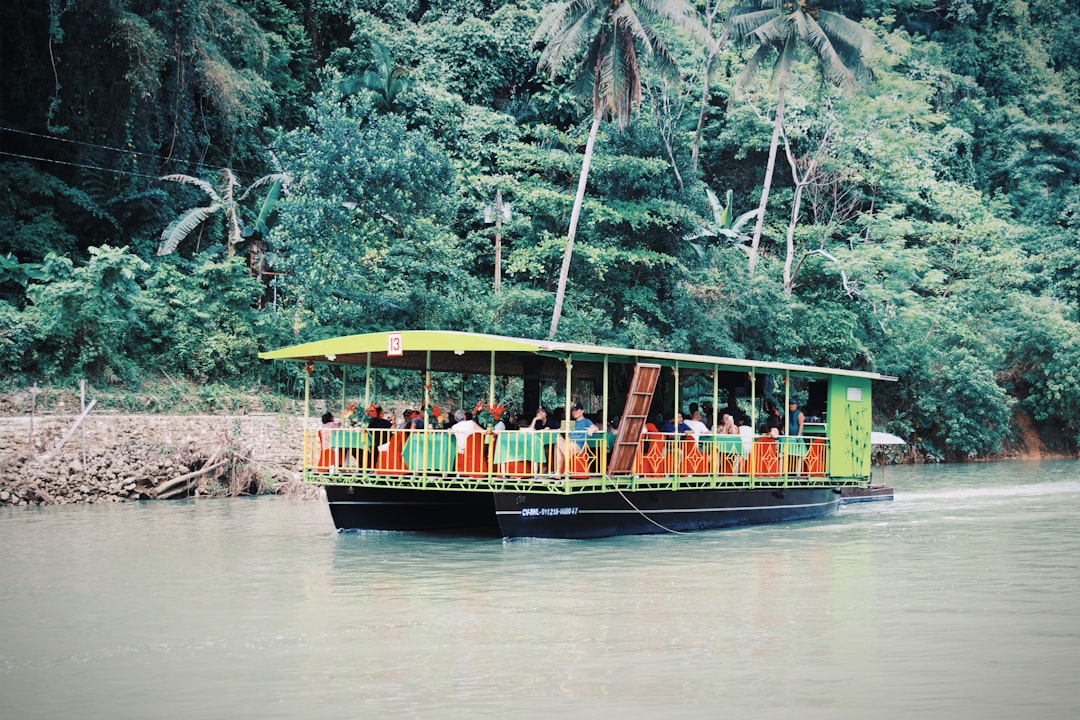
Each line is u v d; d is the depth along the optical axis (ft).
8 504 76.23
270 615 38.55
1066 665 31.30
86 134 105.60
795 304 139.13
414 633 35.55
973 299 162.40
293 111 134.62
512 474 55.67
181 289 100.17
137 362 95.76
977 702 27.55
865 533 64.44
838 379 74.23
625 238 133.80
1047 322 161.07
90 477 80.33
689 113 163.73
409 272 113.19
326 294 104.68
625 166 130.62
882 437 89.10
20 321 86.63
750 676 30.04
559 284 119.65
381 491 62.90
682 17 113.60
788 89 158.92
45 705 27.61
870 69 139.74
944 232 164.45
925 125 182.19
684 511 63.16
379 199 105.29
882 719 26.18
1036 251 185.98
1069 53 226.99
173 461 84.79
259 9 135.03
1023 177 200.34
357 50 144.25
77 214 104.42
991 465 144.97
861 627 36.47
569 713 26.63
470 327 114.52
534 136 146.30
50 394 85.15
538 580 46.06
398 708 27.09
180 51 105.81
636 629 36.09
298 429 95.04
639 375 56.49
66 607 40.14
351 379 108.68
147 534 61.67
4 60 103.55
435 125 135.23
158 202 106.83
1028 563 51.98
